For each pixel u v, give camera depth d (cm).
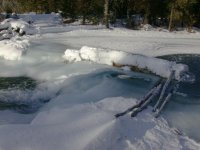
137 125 825
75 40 1866
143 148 736
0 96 1109
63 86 1195
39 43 1678
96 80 1214
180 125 884
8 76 1313
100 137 730
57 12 3419
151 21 3403
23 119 932
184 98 1062
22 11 3453
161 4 3188
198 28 3450
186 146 775
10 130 748
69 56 1427
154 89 1087
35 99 1109
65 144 704
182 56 1591
